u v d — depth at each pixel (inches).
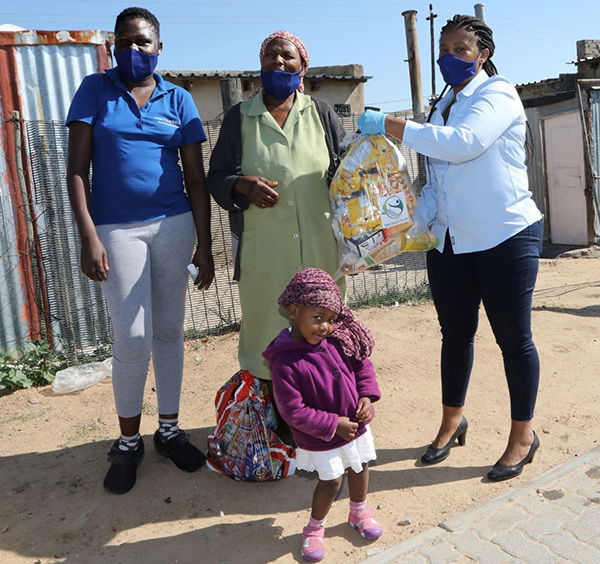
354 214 127.3
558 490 122.6
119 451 136.2
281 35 129.0
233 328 239.1
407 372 191.5
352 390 107.0
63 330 213.9
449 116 129.3
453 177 127.3
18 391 191.8
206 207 138.0
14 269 219.3
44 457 149.0
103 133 125.3
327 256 135.3
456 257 131.9
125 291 128.0
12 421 169.8
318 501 108.2
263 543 114.0
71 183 124.6
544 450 141.6
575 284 317.7
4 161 215.0
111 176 126.7
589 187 433.1
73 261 220.1
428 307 259.0
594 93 428.5
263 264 133.0
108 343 222.1
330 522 118.9
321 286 100.9
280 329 134.9
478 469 135.5
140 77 127.4
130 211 127.9
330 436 102.5
